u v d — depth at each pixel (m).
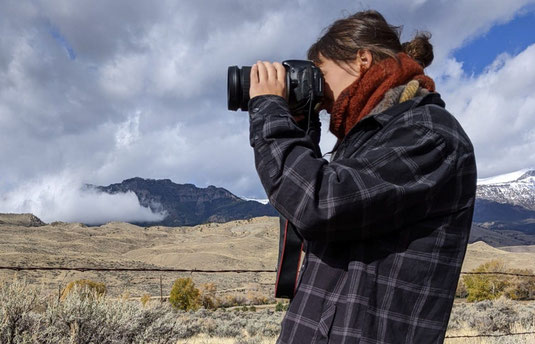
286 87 1.63
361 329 1.35
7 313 5.79
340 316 1.40
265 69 1.64
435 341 1.38
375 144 1.48
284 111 1.53
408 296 1.39
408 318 1.38
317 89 1.61
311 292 1.48
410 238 1.42
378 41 1.65
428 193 1.37
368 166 1.38
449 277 1.43
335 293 1.44
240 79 1.66
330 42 1.71
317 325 1.43
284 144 1.45
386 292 1.39
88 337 6.29
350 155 1.54
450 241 1.44
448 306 1.43
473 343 8.75
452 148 1.44
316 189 1.35
